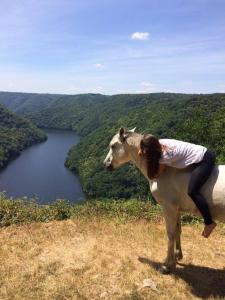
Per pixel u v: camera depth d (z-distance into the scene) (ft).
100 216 25.26
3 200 25.94
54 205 26.43
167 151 15.62
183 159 15.34
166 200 16.22
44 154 355.77
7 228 22.98
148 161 15.94
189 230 23.56
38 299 15.23
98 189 169.17
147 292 15.74
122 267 17.67
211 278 17.31
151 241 20.98
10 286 16.12
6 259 18.62
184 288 16.30
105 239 21.06
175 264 17.56
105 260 18.29
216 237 22.22
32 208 25.89
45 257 18.83
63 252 19.34
